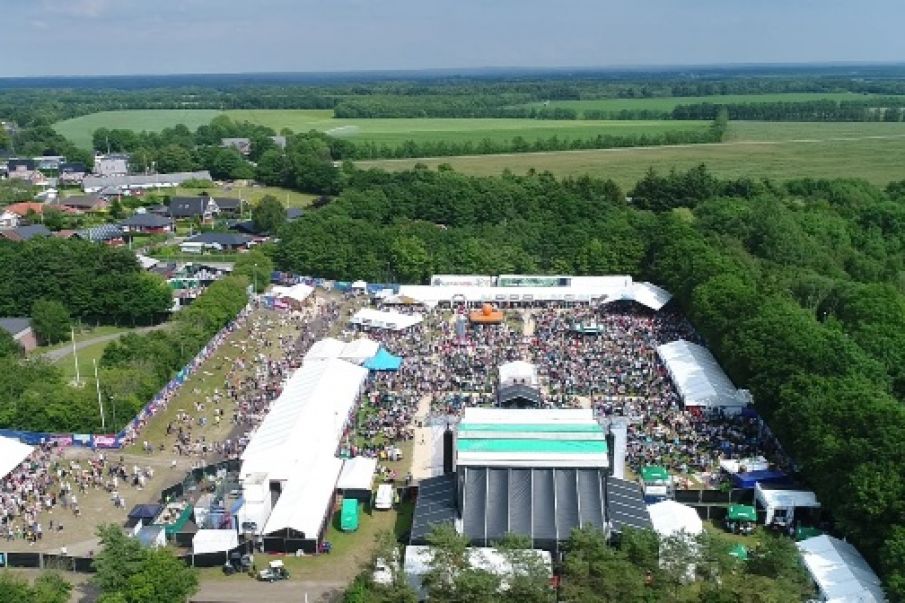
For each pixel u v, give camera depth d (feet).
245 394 442.50
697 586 252.83
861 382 358.02
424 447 376.07
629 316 578.25
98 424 397.19
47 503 328.70
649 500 322.75
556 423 320.29
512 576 244.22
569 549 263.90
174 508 323.37
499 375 437.17
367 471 339.16
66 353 525.75
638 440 374.63
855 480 280.72
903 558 250.16
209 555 288.71
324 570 288.10
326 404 390.42
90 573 285.43
